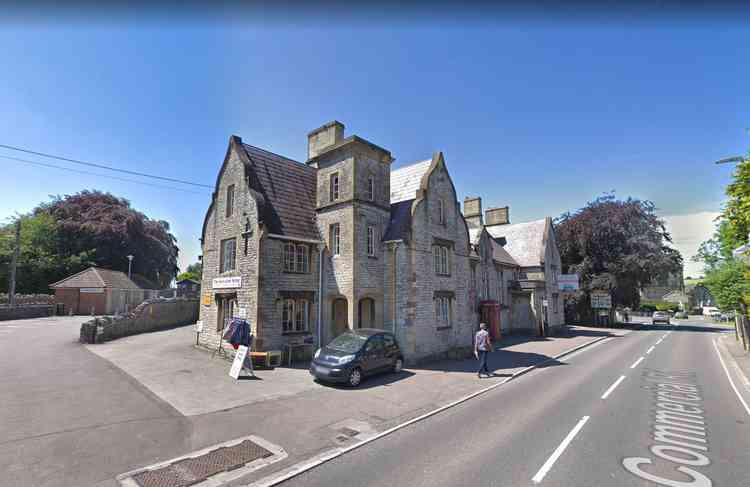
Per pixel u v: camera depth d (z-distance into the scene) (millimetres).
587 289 36688
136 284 41156
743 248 14391
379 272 17312
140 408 9242
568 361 17812
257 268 14977
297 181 18844
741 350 20516
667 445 7324
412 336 16250
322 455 6887
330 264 17188
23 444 7023
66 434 7539
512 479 5926
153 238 50312
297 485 5789
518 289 29906
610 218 36094
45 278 40719
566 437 7750
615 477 5992
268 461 6625
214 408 9445
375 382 12758
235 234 16734
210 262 18531
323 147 19938
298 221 17141
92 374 12555
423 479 5938
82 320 29594
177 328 25062
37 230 41250
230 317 16516
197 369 13695
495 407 10062
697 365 16406
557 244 38812
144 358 15562
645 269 34094
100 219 45562
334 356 12281
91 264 42125
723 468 6320
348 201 16672
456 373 14492
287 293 15711
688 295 74188
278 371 13797
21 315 30938
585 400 10695
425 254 17688
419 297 16953
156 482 5812
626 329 35375
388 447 7277
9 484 5617
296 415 9094
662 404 10242
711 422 8719
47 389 10672
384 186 18297
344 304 17906
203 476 6043
